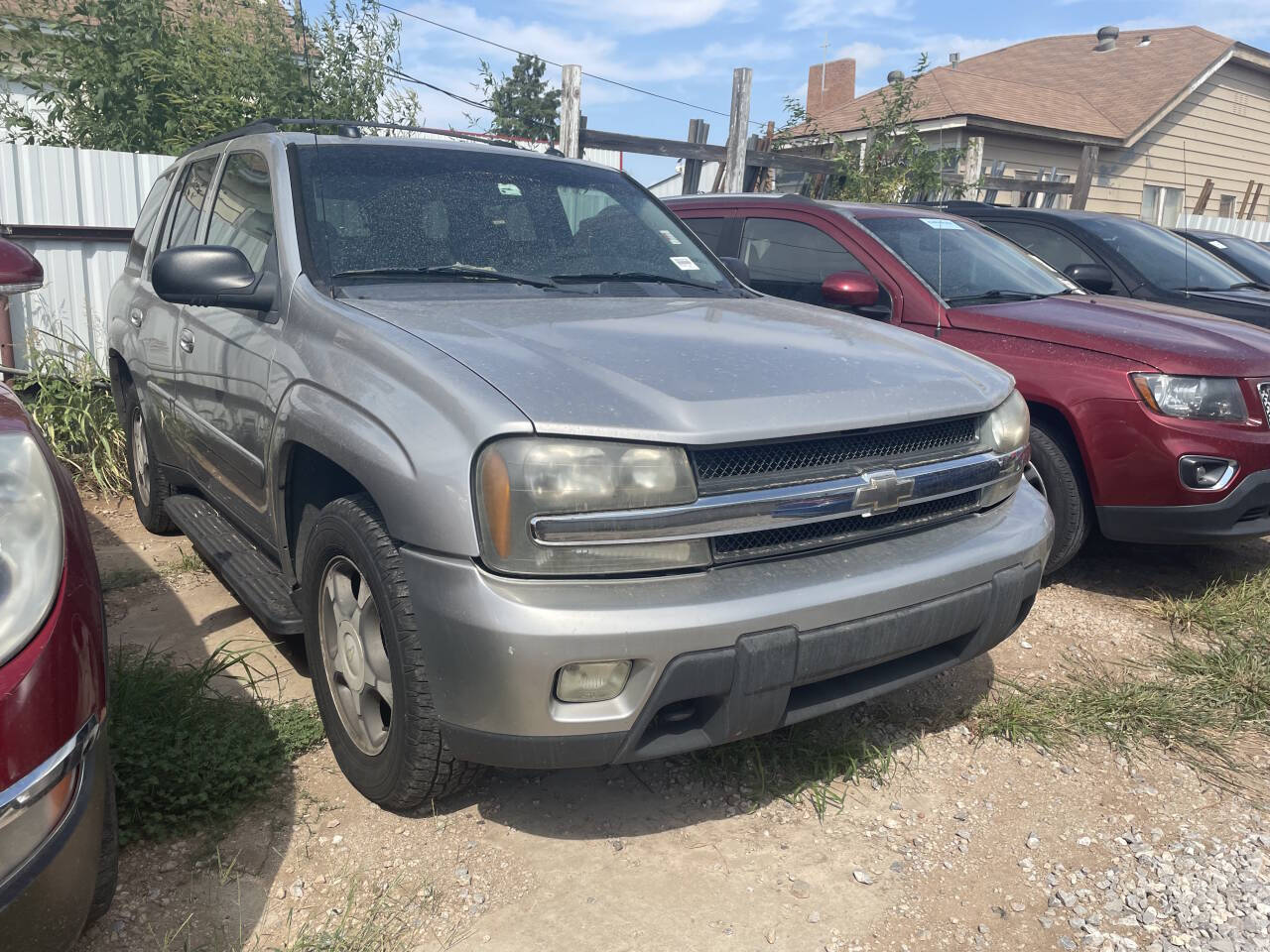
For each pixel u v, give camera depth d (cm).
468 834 256
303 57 900
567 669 212
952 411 267
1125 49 2161
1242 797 292
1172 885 250
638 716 217
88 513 528
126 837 244
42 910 162
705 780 286
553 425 212
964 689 348
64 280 675
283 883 235
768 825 268
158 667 310
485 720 216
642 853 253
